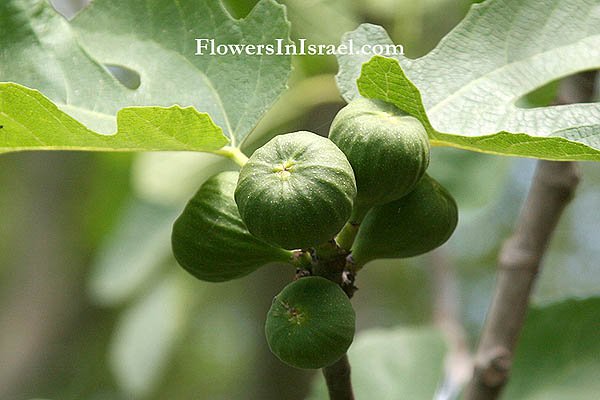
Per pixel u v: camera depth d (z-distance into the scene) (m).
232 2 0.71
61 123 0.55
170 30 0.60
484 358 0.64
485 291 1.86
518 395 0.69
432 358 0.75
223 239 0.56
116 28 0.60
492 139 0.54
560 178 0.64
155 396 1.83
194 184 0.95
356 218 0.55
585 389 0.69
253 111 0.59
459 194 0.74
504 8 0.60
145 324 1.09
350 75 0.58
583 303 0.70
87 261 1.41
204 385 1.92
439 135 0.55
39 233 1.41
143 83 0.60
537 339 0.70
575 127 0.57
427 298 1.87
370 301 1.92
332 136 0.55
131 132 0.56
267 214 0.53
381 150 0.54
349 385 0.56
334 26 0.82
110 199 1.20
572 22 0.60
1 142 0.56
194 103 0.59
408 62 0.59
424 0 0.83
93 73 0.60
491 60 0.59
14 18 0.60
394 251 0.56
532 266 0.64
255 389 1.16
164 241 1.01
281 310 0.54
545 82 0.59
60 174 1.42
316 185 0.53
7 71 0.60
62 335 1.40
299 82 0.84
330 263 0.55
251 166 0.53
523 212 0.65
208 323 1.65
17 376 1.37
